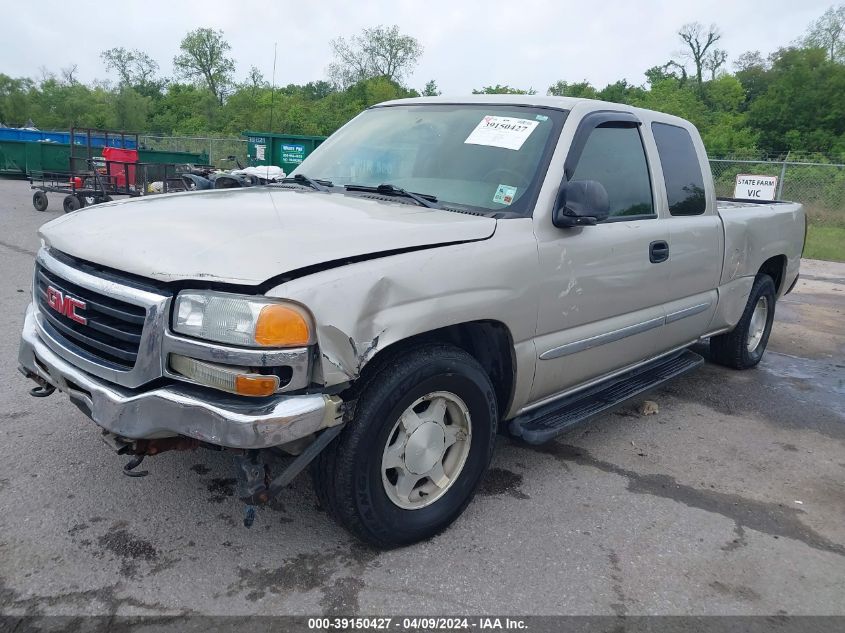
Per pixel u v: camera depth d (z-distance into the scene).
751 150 33.50
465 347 3.35
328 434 2.59
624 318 3.99
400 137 3.99
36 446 3.71
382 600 2.69
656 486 3.79
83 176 15.04
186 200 3.32
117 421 2.55
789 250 6.01
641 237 3.95
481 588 2.80
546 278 3.33
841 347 7.23
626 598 2.80
